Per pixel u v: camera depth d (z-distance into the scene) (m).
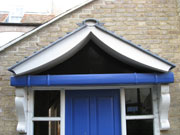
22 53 4.16
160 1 4.46
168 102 3.67
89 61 3.91
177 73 4.18
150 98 4.06
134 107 4.02
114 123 3.92
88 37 3.67
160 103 3.75
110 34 3.52
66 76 3.49
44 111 4.00
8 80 4.05
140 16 4.39
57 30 4.27
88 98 3.99
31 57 3.44
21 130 3.69
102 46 3.74
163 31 4.34
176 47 4.29
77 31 3.51
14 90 4.02
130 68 3.88
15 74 3.51
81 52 3.95
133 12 4.40
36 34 4.23
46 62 3.44
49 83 3.49
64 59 3.79
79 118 3.93
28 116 3.83
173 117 4.01
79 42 3.51
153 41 4.30
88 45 3.97
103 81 3.47
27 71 3.44
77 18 4.34
